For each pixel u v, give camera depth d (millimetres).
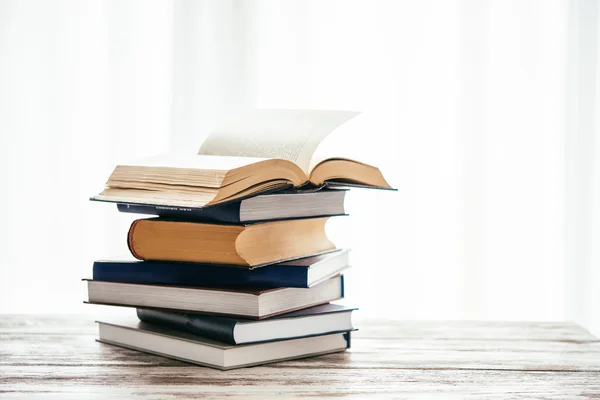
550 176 2199
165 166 967
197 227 967
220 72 2150
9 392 831
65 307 2221
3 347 1037
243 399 809
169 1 2162
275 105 2166
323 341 1013
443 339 1111
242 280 978
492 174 2199
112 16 2152
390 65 2154
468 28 2152
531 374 920
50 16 2172
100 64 2182
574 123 2180
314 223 1060
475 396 830
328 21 2154
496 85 2180
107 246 2186
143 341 1013
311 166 1015
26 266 2213
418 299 2199
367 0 2150
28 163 2195
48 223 2203
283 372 921
